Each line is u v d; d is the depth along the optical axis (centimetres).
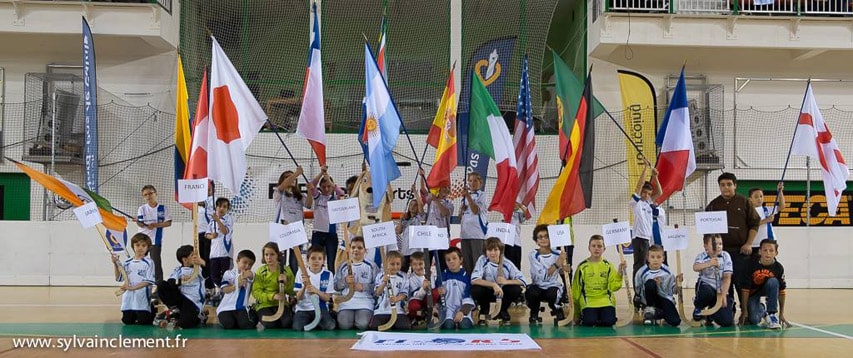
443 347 734
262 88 1756
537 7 1781
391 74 1781
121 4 1661
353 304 917
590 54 1783
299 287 903
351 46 1803
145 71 1752
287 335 857
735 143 1770
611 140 1741
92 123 1486
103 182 1692
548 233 962
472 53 1775
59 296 1319
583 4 1825
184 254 957
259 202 1681
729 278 950
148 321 954
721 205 1034
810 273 1617
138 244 964
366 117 962
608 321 943
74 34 1673
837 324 988
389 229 891
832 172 1180
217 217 1145
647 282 972
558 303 983
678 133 1107
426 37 1794
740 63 1806
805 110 1184
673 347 757
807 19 1712
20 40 1731
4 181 1712
